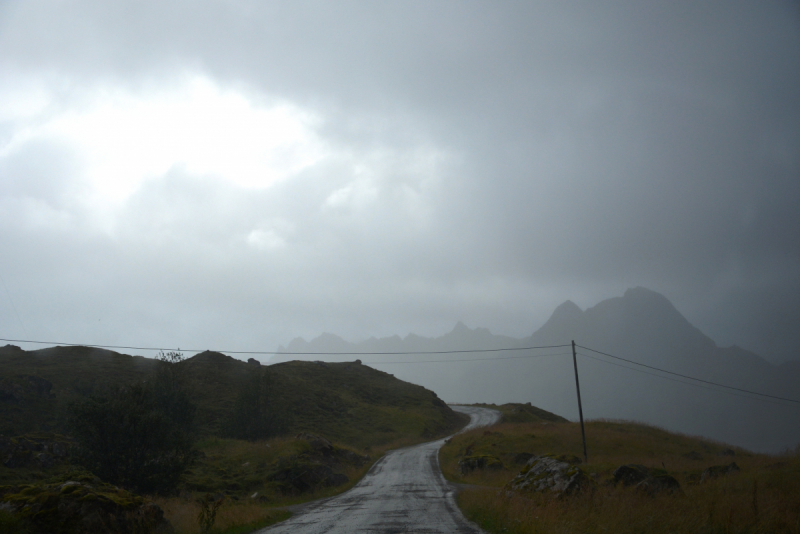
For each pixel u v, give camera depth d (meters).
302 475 29.52
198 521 14.42
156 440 24.58
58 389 51.97
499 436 52.19
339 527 13.98
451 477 34.50
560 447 46.81
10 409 40.88
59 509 11.91
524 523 11.53
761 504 11.08
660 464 35.28
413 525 13.76
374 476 36.25
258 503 23.41
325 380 94.81
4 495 13.15
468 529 12.68
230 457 35.81
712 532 9.66
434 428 78.38
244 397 50.66
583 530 10.57
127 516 12.88
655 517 10.77
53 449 27.98
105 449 23.81
